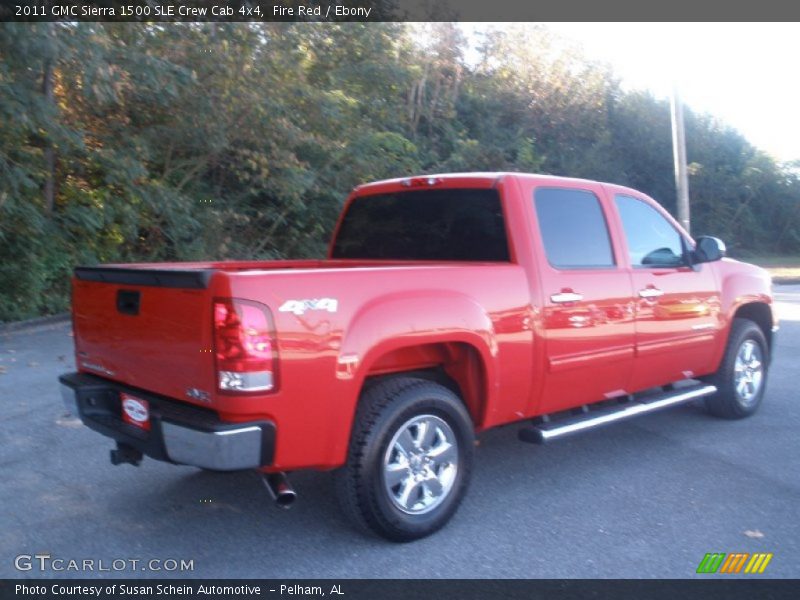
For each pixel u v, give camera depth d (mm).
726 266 7215
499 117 27578
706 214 33906
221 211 17328
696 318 6645
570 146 29500
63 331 12367
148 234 15953
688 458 6387
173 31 14195
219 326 3975
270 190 17609
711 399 7398
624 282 5941
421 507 4750
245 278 3996
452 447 4879
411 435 4719
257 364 3982
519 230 5359
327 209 18984
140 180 14789
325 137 17734
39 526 4941
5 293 12711
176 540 4758
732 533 4898
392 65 19156
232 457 3980
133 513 5160
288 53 16031
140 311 4488
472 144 23812
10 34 10586
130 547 4664
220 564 4453
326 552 4605
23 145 12500
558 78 28938
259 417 4039
